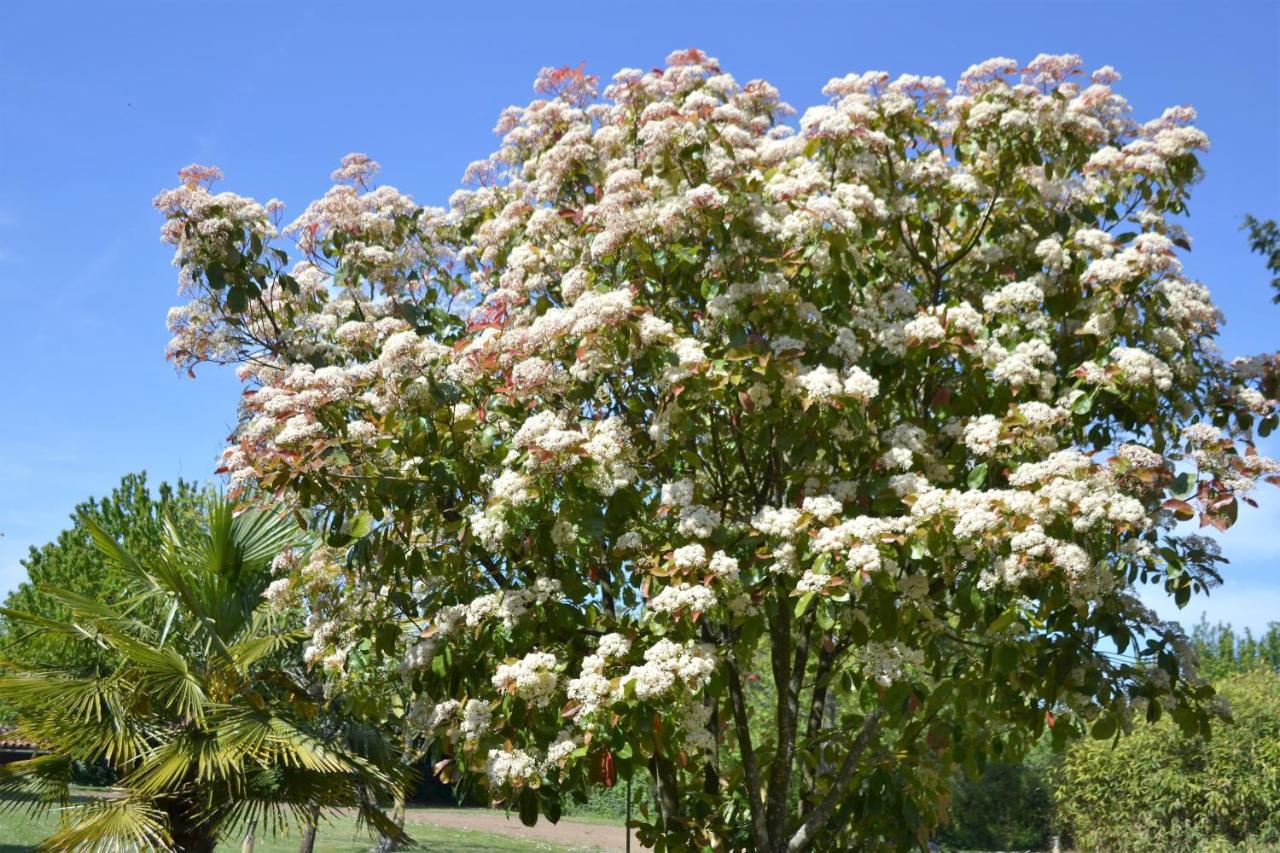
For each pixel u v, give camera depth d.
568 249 7.12
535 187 7.71
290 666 8.82
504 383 6.42
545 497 5.85
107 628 7.61
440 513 6.65
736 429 6.56
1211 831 15.58
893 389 6.70
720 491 6.97
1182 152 7.02
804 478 6.30
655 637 5.86
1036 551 5.18
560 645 6.18
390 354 6.24
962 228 7.33
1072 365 6.82
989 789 19.77
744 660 6.67
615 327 5.80
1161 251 6.28
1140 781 16.22
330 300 8.63
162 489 21.50
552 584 6.03
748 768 6.95
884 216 6.49
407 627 7.36
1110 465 5.65
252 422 6.61
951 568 5.70
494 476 6.46
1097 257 6.82
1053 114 7.00
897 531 5.59
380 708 7.55
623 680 5.33
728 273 6.29
